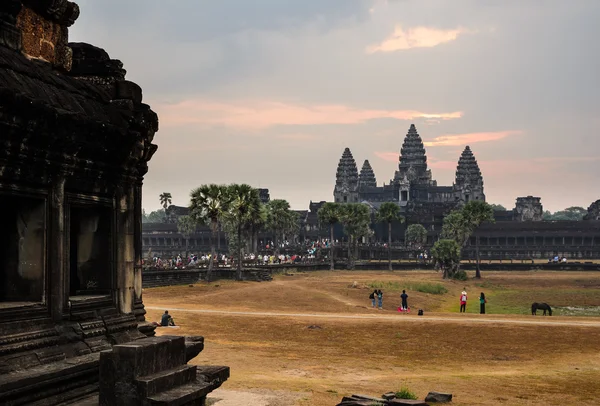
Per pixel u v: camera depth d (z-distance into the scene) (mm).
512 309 79375
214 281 89438
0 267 13070
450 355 34938
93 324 13875
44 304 12680
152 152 16734
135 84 16141
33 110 11805
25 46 14203
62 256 13156
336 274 129625
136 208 16250
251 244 158750
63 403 11820
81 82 15109
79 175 13664
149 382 11211
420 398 23734
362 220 152375
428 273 140750
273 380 25484
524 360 33969
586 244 199250
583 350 37000
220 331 40938
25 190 12219
